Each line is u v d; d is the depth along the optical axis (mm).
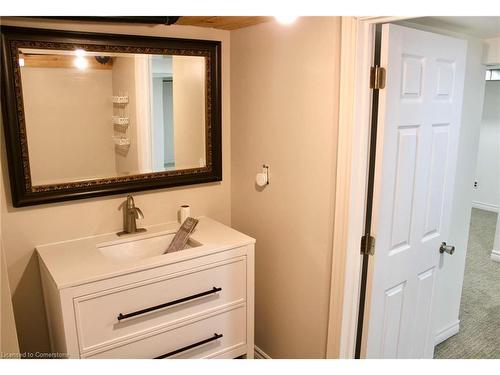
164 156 2221
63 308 1572
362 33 1625
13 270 1902
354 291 1880
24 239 1907
